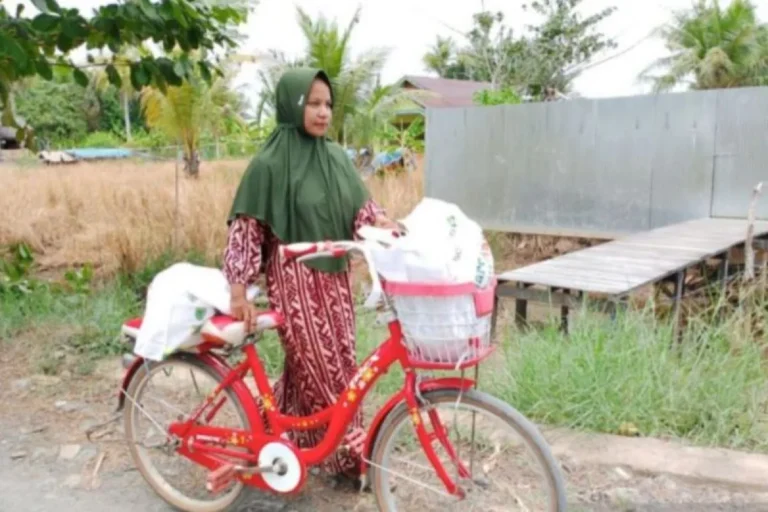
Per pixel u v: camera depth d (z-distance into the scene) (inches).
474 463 117.3
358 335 177.6
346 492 114.6
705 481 115.6
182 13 173.8
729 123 315.0
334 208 103.3
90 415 145.6
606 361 140.9
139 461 114.0
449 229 83.5
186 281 101.0
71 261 306.3
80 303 210.2
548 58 864.3
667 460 120.7
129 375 112.8
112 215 354.0
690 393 135.7
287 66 602.9
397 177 463.8
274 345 169.8
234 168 627.2
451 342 83.1
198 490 115.3
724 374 140.2
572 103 356.2
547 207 371.6
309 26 582.6
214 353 107.5
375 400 144.8
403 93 659.4
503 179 383.6
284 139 101.8
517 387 141.8
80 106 1565.0
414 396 91.3
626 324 158.6
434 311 82.0
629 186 346.0
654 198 339.9
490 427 124.8
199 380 145.8
